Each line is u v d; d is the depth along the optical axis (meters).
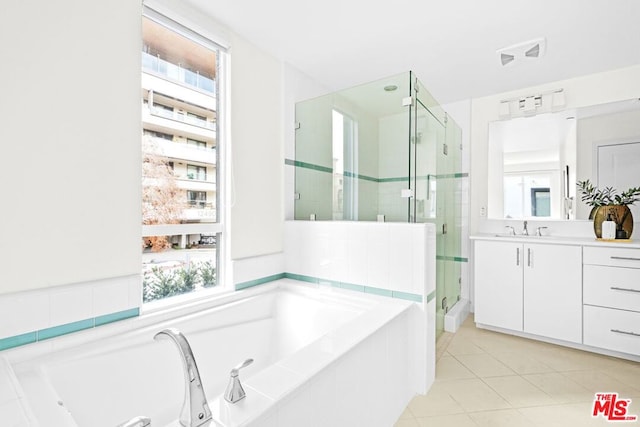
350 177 2.30
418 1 1.76
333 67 2.60
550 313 2.52
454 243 3.12
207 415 0.85
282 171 2.53
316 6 1.82
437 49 2.29
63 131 1.32
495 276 2.79
